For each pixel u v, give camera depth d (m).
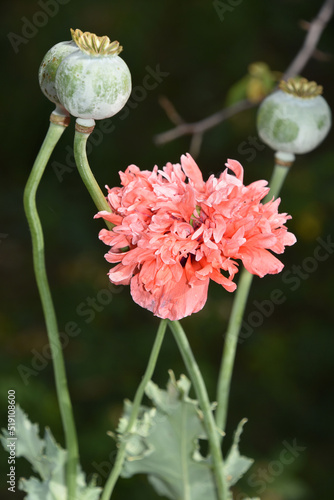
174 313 0.94
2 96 2.77
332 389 2.08
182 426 1.03
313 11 2.80
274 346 2.15
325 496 1.83
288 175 2.43
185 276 0.94
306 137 1.06
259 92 1.56
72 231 2.47
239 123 2.55
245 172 2.50
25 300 2.35
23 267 2.45
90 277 2.37
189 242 0.94
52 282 2.38
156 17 2.80
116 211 0.97
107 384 2.05
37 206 2.49
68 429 1.03
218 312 2.23
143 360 2.11
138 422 1.02
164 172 0.96
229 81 2.77
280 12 2.81
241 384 2.08
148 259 0.94
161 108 2.72
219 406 1.07
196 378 0.99
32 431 1.05
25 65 2.77
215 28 2.80
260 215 0.95
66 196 2.55
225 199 0.94
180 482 1.05
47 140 0.98
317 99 1.07
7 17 2.80
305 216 2.34
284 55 2.79
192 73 2.77
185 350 0.98
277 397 2.05
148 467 1.04
